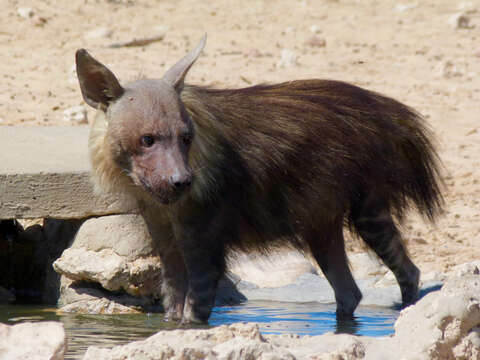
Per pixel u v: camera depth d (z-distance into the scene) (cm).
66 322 1214
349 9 3934
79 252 1320
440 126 2419
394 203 1330
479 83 2848
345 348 865
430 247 1634
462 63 3070
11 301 1389
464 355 848
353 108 1266
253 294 1436
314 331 1171
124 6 3725
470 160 2166
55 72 2712
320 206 1243
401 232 1394
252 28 3534
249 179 1159
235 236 1179
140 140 1047
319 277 1507
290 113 1209
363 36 3453
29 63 2789
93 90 1089
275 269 1517
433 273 1458
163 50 3091
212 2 3966
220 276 1174
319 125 1223
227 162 1135
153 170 1039
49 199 1319
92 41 3122
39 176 1312
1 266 1460
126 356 782
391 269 1333
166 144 1045
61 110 2316
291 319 1259
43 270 1437
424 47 3275
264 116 1188
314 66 2958
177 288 1227
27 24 3250
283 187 1195
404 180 1321
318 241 1302
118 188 1116
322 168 1216
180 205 1122
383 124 1288
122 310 1304
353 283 1317
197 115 1106
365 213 1290
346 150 1237
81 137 1655
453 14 3791
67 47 3025
